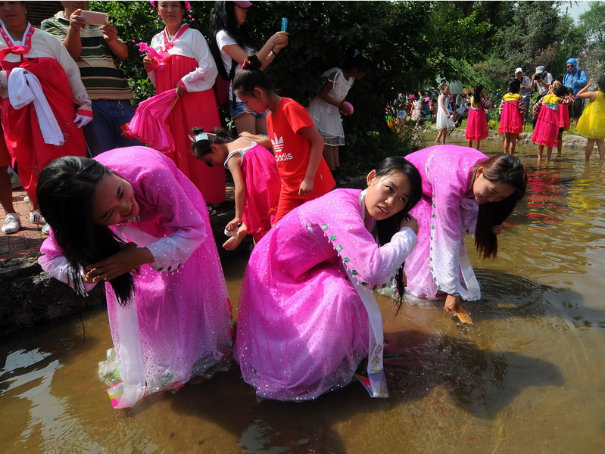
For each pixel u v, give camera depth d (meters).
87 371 2.78
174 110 4.19
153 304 2.46
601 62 26.89
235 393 2.50
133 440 2.20
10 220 4.07
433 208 3.14
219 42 4.27
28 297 3.28
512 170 2.75
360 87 6.50
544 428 2.15
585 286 3.46
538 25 20.02
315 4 5.18
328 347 2.36
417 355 2.76
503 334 2.93
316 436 2.16
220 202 4.48
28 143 3.73
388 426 2.21
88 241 1.92
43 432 2.28
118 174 2.16
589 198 5.72
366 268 2.28
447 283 3.11
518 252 4.12
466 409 2.30
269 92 3.33
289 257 2.57
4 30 3.62
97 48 4.16
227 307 2.82
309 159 3.36
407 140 7.66
